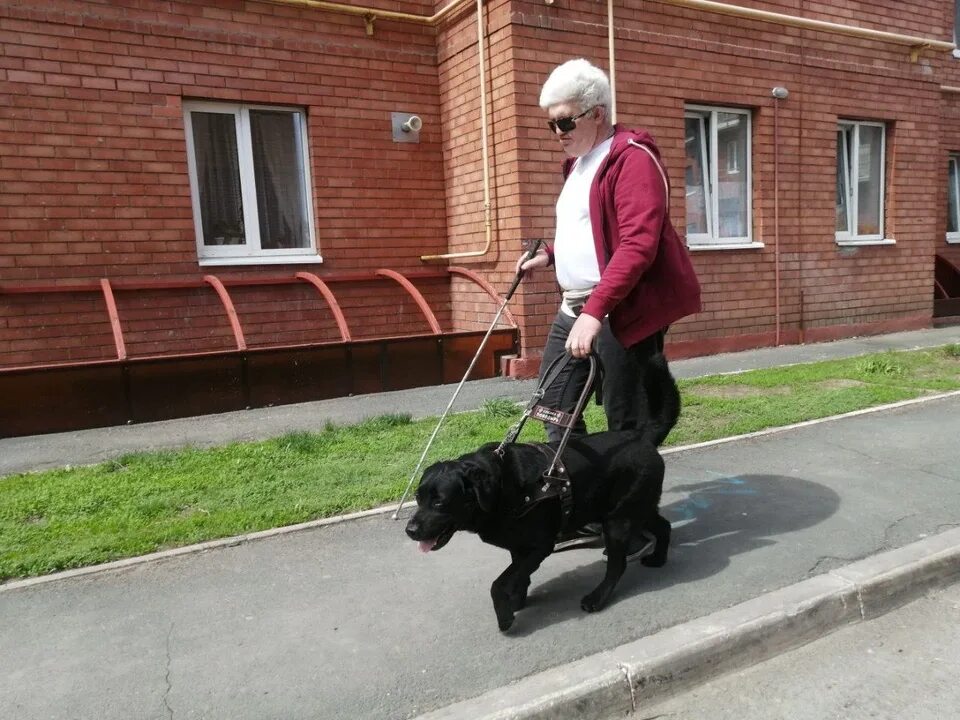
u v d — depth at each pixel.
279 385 6.75
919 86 10.54
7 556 3.63
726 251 9.12
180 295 7.50
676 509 4.37
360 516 4.20
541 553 3.06
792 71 9.35
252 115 7.91
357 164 8.30
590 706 2.68
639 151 3.26
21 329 6.84
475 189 8.23
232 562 3.70
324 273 8.21
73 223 6.98
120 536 3.88
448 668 2.81
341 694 2.67
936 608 3.43
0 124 6.62
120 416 6.16
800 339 9.85
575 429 3.72
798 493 4.54
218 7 7.45
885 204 10.66
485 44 7.77
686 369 8.22
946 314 11.62
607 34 7.96
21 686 2.73
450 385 7.53
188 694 2.68
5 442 5.71
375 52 8.27
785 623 3.12
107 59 7.00
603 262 3.41
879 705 2.71
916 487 4.58
